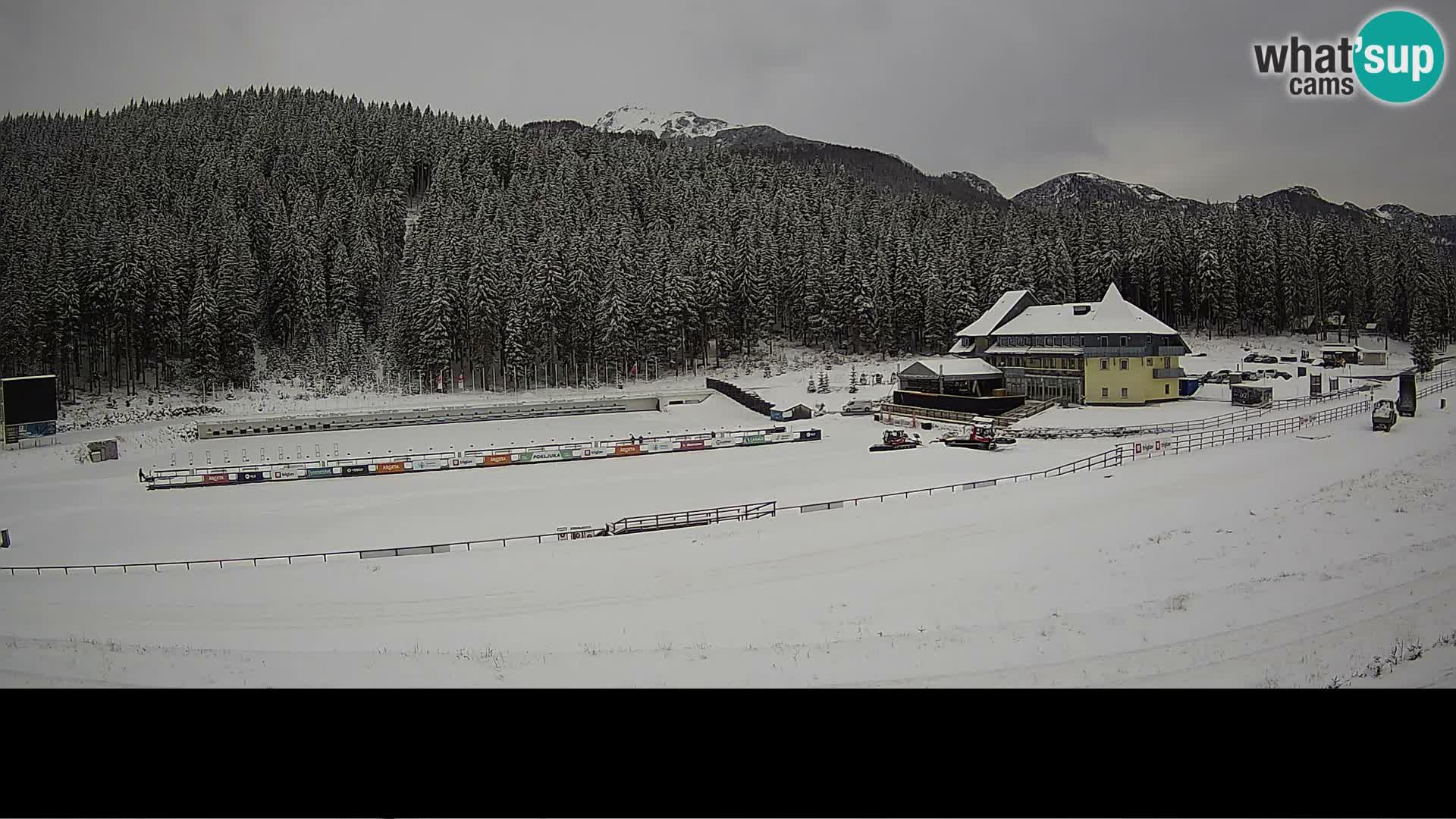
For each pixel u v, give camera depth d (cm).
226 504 5153
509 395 10350
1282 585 2477
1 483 6078
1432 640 1953
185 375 10069
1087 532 3306
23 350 9106
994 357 8500
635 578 3069
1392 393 7338
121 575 3516
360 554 3697
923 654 2141
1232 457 4753
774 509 4144
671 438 6844
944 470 5194
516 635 2478
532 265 10788
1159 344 7400
